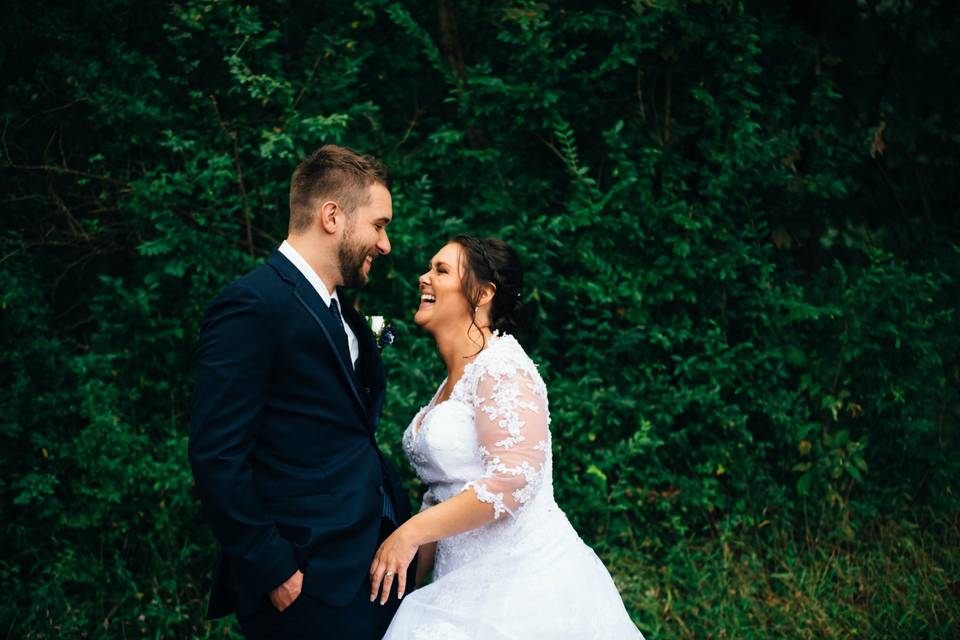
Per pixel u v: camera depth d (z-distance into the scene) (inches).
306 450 92.0
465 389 99.2
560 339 168.4
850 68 179.6
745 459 164.9
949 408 180.5
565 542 100.3
